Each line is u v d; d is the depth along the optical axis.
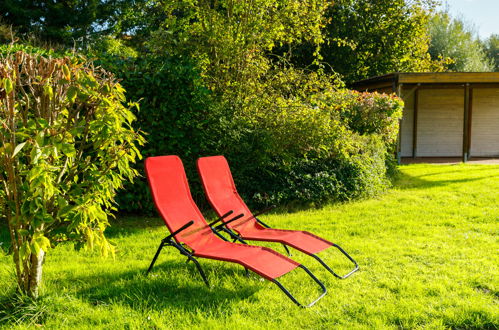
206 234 4.52
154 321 3.31
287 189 7.88
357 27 19.55
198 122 7.27
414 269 4.55
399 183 10.48
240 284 4.18
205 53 8.60
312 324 3.34
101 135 3.40
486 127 18.31
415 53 21.03
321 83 8.80
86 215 3.38
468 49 28.56
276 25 8.74
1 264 4.52
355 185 8.34
